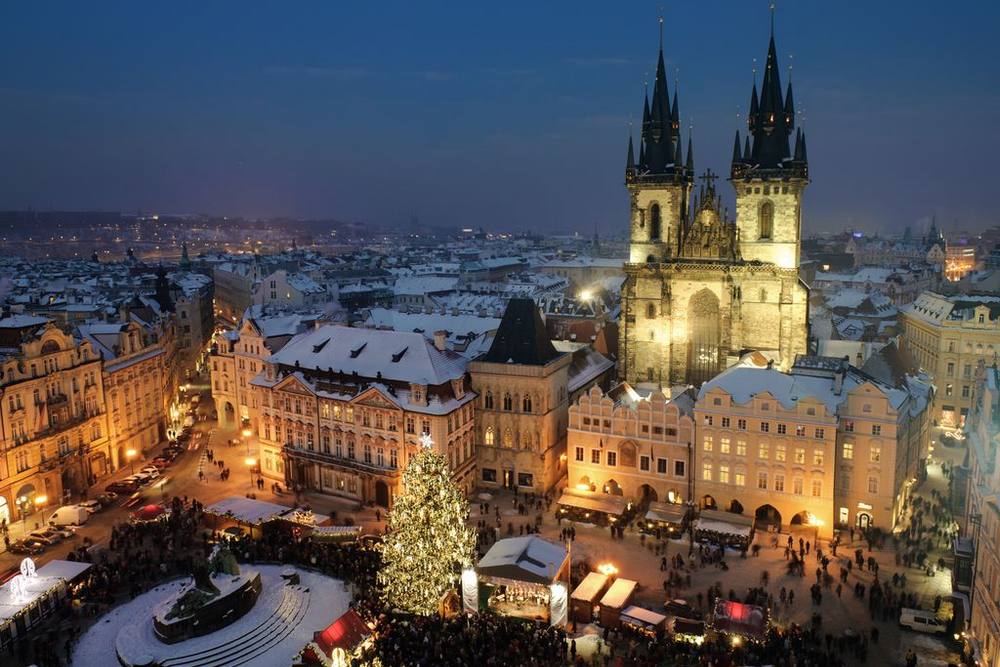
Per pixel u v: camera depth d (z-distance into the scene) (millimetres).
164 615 78125
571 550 99688
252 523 100688
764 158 139625
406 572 77875
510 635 74375
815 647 75938
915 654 74812
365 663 68938
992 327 153000
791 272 135375
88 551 99500
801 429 102062
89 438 125625
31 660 74750
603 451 115188
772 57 137875
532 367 116750
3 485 107438
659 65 148125
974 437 90688
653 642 74875
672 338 145750
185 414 166875
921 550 97188
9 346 114062
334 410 118938
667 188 147000
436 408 111000
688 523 107312
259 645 76875
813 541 100625
